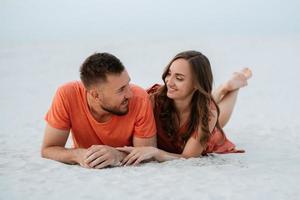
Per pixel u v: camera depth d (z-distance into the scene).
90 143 4.04
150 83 11.36
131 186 3.19
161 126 4.22
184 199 2.95
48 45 24.03
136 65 15.61
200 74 3.89
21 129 6.16
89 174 3.48
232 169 3.71
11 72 14.90
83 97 3.86
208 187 3.19
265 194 3.06
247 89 10.20
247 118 6.84
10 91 11.02
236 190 3.13
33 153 4.34
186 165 3.81
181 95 3.92
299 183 3.33
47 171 3.57
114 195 3.02
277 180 3.41
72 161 3.81
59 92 3.88
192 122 4.07
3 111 8.14
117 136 3.98
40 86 11.88
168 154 3.98
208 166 3.79
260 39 24.25
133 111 3.90
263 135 5.55
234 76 5.10
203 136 4.02
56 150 3.89
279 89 10.12
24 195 3.04
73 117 3.90
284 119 6.66
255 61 15.79
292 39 23.94
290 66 14.42
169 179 3.36
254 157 4.35
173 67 3.90
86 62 3.67
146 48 21.28
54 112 3.88
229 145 4.57
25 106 8.79
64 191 3.10
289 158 4.29
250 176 3.50
